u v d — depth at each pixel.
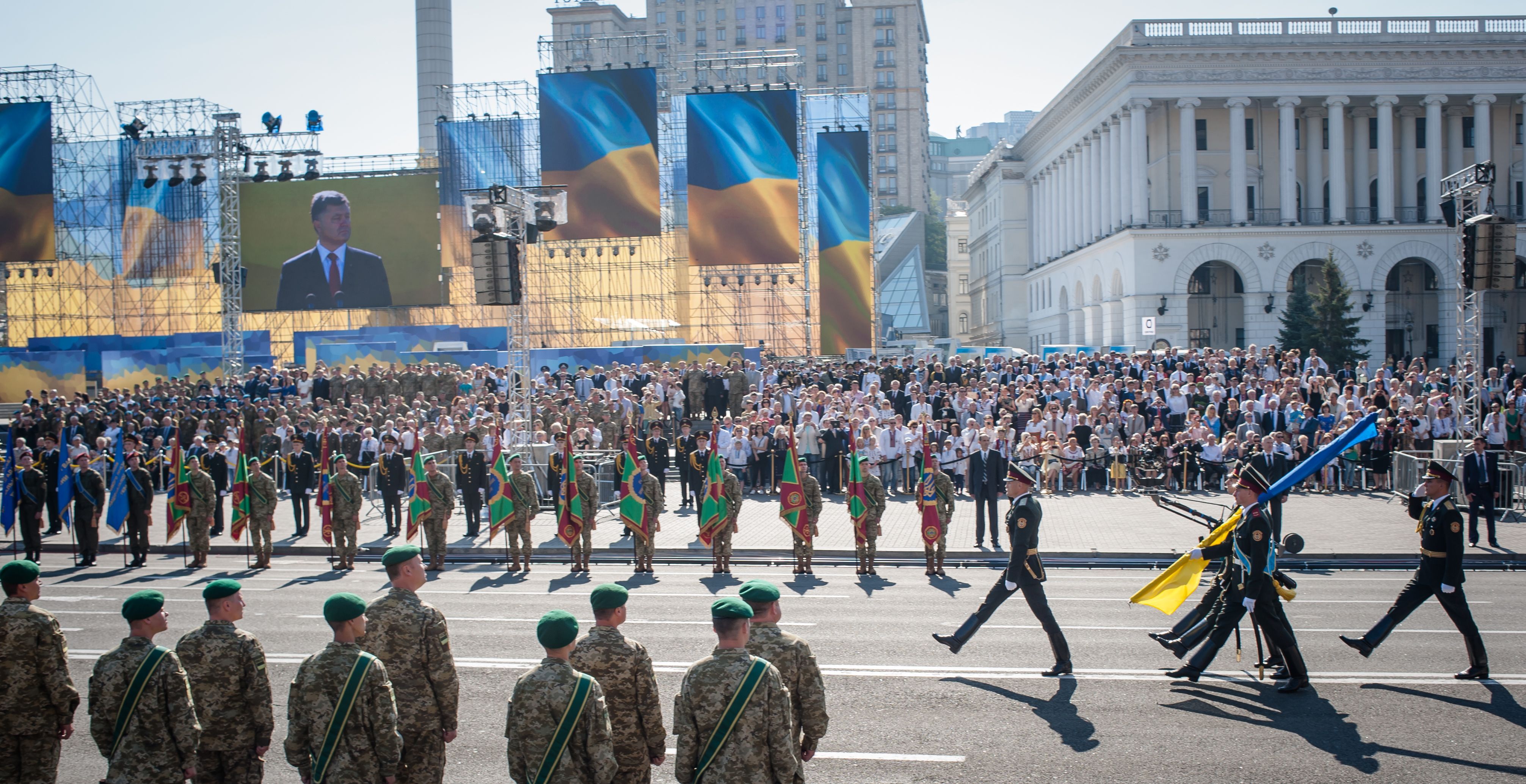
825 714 7.09
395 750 6.91
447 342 51.09
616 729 6.98
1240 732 9.73
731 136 49.56
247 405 35.44
